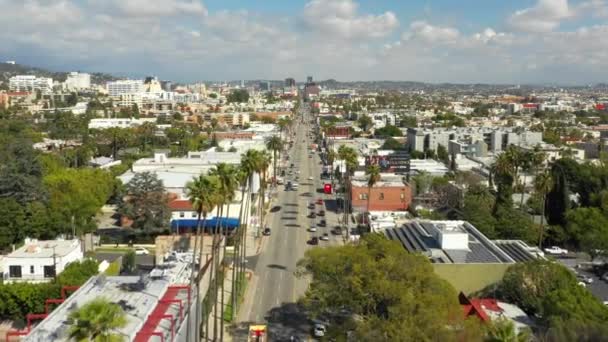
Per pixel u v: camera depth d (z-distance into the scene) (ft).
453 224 378.94
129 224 494.18
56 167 628.69
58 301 240.32
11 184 445.78
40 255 343.87
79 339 152.46
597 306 257.96
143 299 239.09
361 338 216.95
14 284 297.33
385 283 232.94
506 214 442.09
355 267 244.22
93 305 156.87
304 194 651.66
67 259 348.59
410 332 204.23
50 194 455.22
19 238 419.74
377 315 237.45
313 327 293.43
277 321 303.27
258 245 446.19
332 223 520.83
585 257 414.62
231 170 298.76
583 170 561.02
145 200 450.71
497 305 282.15
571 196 547.08
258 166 373.20
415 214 522.88
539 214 490.90
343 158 628.28
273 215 548.31
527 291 285.84
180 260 326.03
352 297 244.83
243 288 346.54
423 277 242.37
